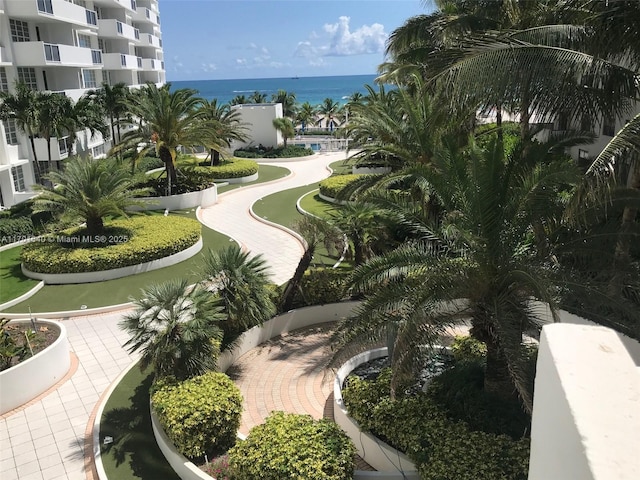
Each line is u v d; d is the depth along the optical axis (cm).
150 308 981
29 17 2731
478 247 738
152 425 941
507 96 846
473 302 801
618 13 821
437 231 834
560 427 200
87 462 876
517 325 738
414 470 760
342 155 4806
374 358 1113
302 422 793
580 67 798
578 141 903
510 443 718
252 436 773
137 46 5228
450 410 830
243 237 2209
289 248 2031
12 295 1584
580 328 246
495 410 799
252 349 1271
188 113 2706
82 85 3347
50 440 938
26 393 1058
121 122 3494
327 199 2781
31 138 2544
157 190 2797
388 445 807
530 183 728
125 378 1114
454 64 847
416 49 1766
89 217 1864
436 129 1279
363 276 798
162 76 5822
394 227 1301
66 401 1063
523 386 650
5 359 1074
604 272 777
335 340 809
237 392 901
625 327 716
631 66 919
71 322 1431
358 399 882
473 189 736
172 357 957
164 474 821
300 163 4397
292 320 1370
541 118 898
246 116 4709
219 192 3222
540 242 811
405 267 791
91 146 3406
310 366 1188
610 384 205
